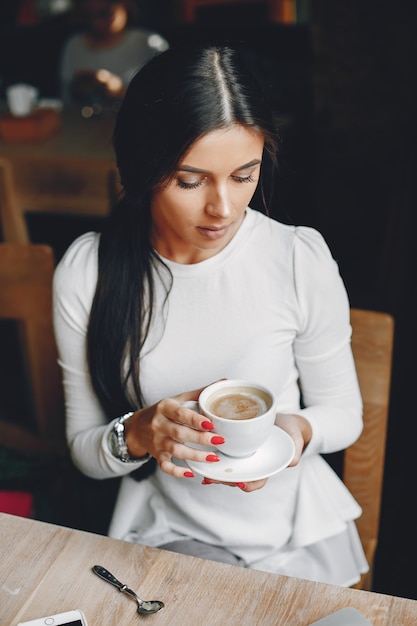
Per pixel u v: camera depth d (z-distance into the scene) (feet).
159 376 4.57
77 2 17.15
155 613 3.36
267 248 4.45
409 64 8.80
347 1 8.67
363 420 4.90
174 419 3.70
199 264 4.36
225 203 3.77
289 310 4.51
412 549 6.90
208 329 4.49
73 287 4.55
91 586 3.50
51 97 16.60
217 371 4.57
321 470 4.83
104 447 4.38
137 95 3.82
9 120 9.34
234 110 3.59
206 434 3.58
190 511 4.63
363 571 4.97
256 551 4.67
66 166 8.38
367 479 5.02
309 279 4.46
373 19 8.68
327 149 9.61
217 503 4.61
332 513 4.72
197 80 3.59
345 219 9.98
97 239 4.63
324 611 3.34
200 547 4.67
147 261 4.40
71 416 4.91
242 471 3.61
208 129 3.57
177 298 4.46
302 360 4.70
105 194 8.41
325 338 4.58
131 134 3.86
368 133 9.34
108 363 4.54
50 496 6.36
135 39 12.18
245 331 4.49
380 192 9.65
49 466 6.98
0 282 5.34
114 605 3.41
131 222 4.35
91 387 4.80
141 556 3.65
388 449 7.93
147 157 3.77
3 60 17.47
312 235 4.53
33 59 17.40
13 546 3.72
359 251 9.99
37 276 5.27
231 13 18.52
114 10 12.02
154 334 4.51
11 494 5.52
